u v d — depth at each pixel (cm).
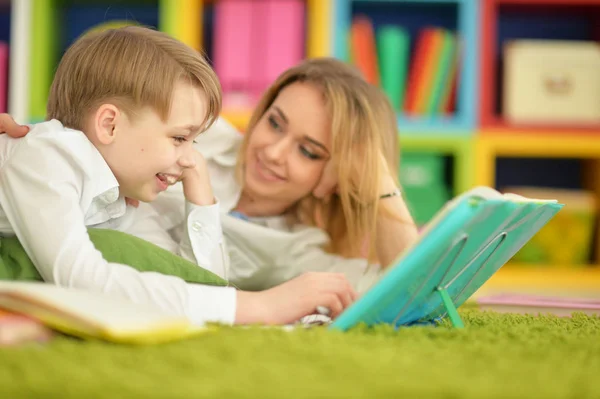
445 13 288
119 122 95
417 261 75
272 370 54
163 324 66
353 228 134
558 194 268
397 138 142
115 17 287
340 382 50
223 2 252
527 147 256
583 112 262
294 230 140
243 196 140
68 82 99
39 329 64
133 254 93
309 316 97
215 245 115
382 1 275
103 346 62
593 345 72
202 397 46
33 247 85
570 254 265
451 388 49
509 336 77
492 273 97
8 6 276
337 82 130
